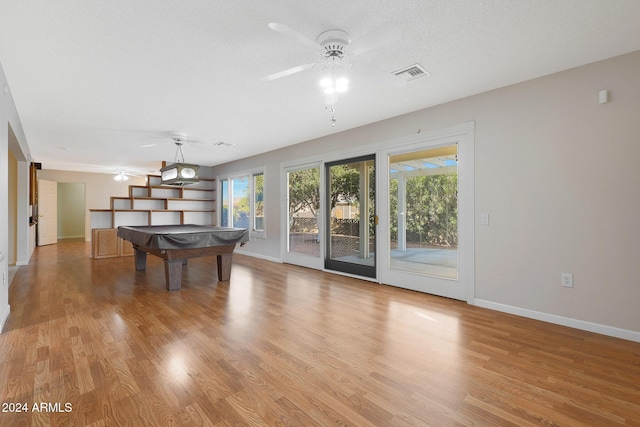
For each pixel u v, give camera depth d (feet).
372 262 15.03
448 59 8.39
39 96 10.70
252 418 5.10
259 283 14.46
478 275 11.07
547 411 5.32
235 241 14.61
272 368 6.73
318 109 12.38
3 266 9.05
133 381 6.16
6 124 9.23
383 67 8.80
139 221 23.84
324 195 17.19
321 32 6.98
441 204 12.51
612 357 7.23
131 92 10.41
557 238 9.31
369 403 5.53
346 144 15.81
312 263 18.11
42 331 8.62
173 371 6.56
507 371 6.64
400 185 13.89
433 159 12.71
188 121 13.85
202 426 4.90
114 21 6.50
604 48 7.84
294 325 9.23
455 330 8.87
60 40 7.21
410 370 6.68
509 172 10.25
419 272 13.20
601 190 8.54
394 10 6.23
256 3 5.96
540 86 9.56
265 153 21.57
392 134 13.67
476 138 11.01
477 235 11.07
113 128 14.85
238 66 8.61
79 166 27.91
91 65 8.48
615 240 8.36
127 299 11.78
